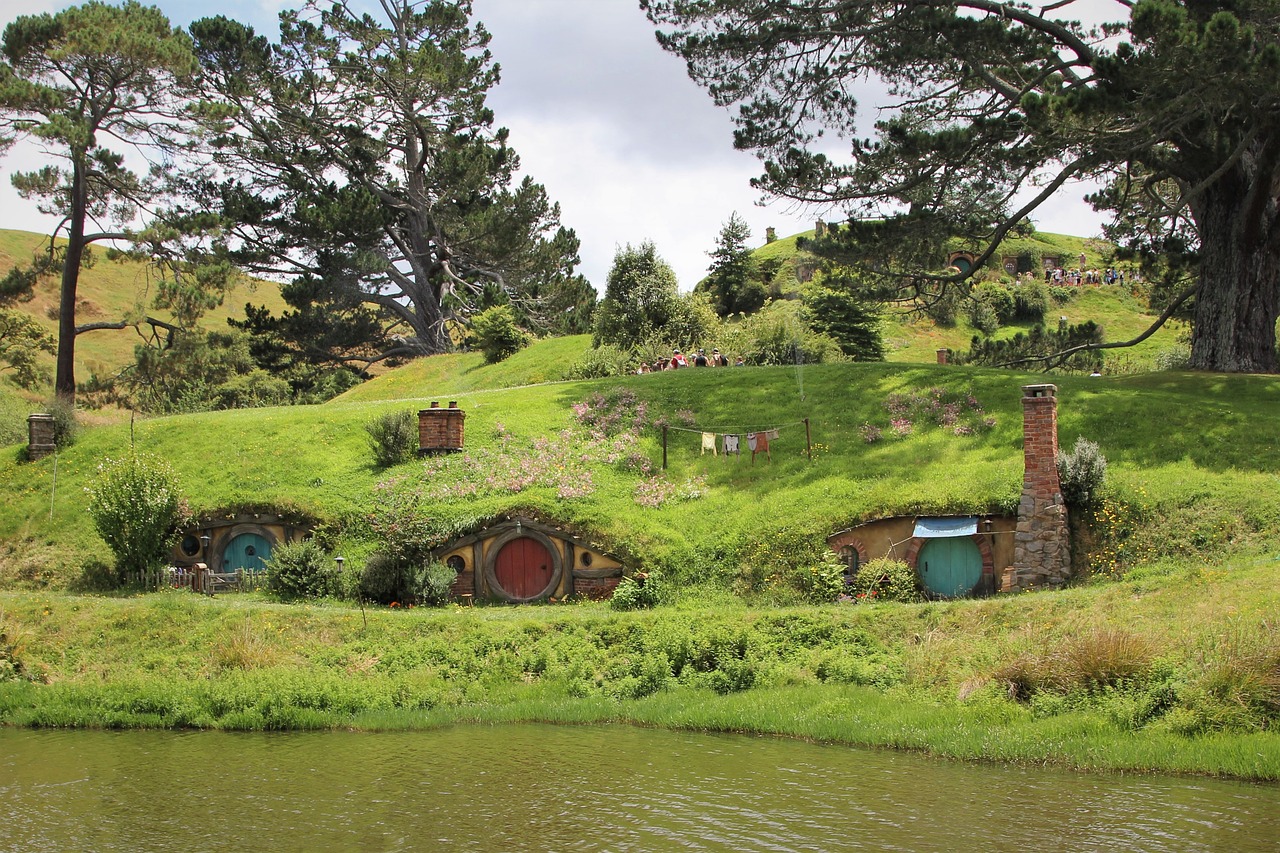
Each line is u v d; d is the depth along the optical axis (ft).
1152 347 262.06
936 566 96.78
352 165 270.46
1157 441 106.93
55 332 312.71
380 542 109.29
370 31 251.80
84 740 70.69
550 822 50.90
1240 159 134.41
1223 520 90.99
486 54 270.67
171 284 190.19
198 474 124.26
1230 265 136.36
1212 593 73.36
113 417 217.97
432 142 272.72
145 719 75.36
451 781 58.29
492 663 82.99
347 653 86.17
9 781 60.49
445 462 122.52
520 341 222.89
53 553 114.62
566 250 292.20
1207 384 126.82
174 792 57.57
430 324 283.59
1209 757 55.06
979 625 77.97
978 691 67.05
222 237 205.77
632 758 61.93
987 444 111.86
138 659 87.56
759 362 173.37
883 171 132.26
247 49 250.78
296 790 57.47
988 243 161.89
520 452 124.36
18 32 170.60
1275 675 59.06
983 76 131.03
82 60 174.91
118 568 110.32
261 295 418.51
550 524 104.83
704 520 106.73
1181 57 103.50
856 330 207.82
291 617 92.43
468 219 270.67
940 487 101.19
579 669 80.74
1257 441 104.17
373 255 257.55
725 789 55.26
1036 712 64.18
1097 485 96.89
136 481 111.34
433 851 47.67
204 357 204.54
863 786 55.06
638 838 48.29
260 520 113.29
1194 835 46.09
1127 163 136.36
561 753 63.57
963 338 277.44
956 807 51.08
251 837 50.11
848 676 75.00
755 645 80.69
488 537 105.50
